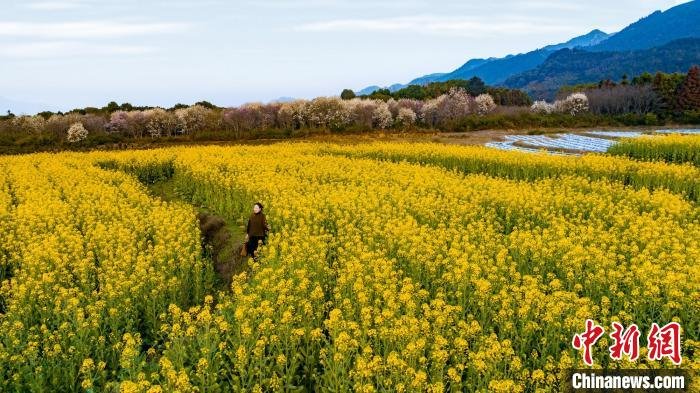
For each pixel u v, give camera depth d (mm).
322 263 13883
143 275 13664
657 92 103875
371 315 11023
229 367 9945
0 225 20578
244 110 88312
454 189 23812
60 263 14750
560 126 84125
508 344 8750
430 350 9555
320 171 29766
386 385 8422
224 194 26000
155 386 8109
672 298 10797
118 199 24984
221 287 16750
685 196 25094
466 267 12219
